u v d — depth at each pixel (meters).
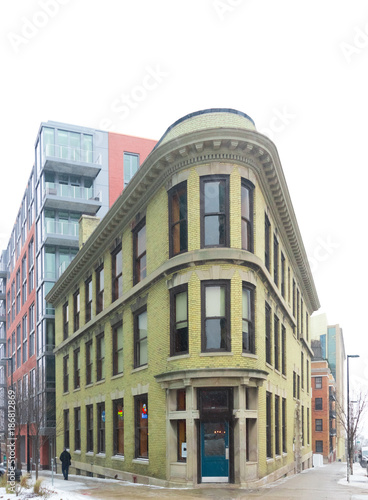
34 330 50.84
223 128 19.33
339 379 97.62
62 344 37.19
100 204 47.59
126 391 24.78
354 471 35.84
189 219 19.89
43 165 47.75
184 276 19.78
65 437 35.91
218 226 19.81
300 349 36.00
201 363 18.77
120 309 26.34
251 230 20.64
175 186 20.78
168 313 20.59
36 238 51.34
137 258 24.97
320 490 18.39
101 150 54.38
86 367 31.89
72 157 49.72
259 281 21.14
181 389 20.11
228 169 19.88
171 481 19.28
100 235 28.41
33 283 52.09
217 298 19.42
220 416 18.61
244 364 19.02
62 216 48.66
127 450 24.16
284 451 27.50
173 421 19.92
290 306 31.23
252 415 19.19
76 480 25.75
